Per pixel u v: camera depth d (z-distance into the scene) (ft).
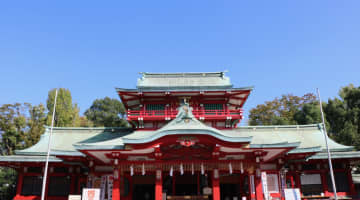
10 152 187.01
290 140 111.24
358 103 207.21
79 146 74.90
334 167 106.93
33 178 105.60
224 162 81.41
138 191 108.78
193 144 74.49
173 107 109.60
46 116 203.51
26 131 194.29
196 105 110.11
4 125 191.83
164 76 125.18
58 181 105.91
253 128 118.62
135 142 73.20
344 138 171.01
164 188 108.27
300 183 105.09
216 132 73.26
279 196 91.97
